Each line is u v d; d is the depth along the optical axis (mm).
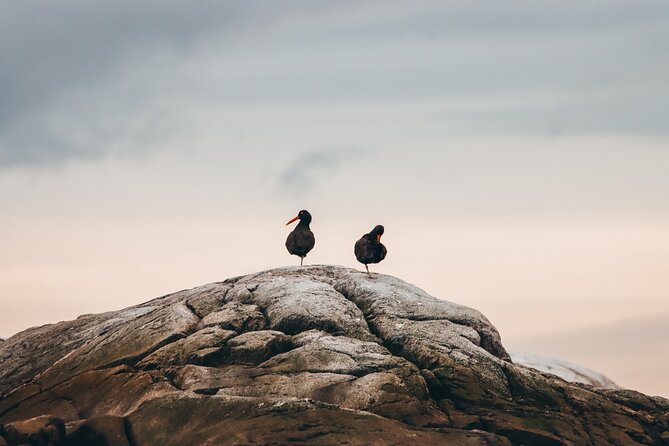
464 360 39531
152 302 47469
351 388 37281
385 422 35031
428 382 38594
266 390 37375
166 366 39500
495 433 36438
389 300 43375
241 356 39500
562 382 41375
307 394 37188
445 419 36625
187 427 35469
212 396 36531
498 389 39000
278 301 42719
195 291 45594
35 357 44156
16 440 35000
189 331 41500
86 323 46406
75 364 41562
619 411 39281
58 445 35562
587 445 36781
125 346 41500
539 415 37781
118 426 36094
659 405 40656
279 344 39875
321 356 38719
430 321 42156
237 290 44406
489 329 42812
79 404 38938
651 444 37906
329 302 42469
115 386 39094
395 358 38938
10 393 40750
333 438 33938
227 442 33844
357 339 40594
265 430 34188
